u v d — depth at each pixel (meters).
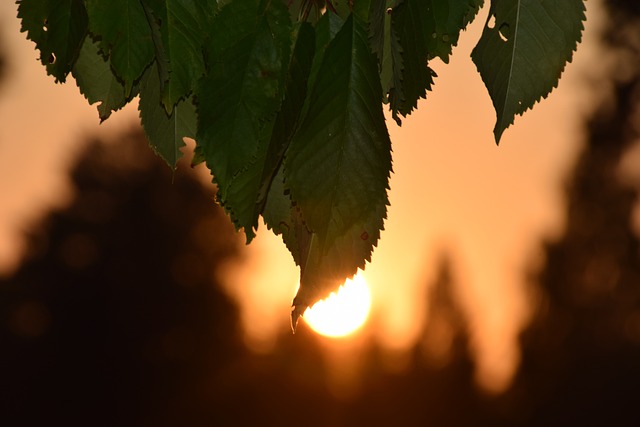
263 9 2.27
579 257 69.12
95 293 75.19
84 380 74.69
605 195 67.62
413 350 80.44
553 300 69.94
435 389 77.31
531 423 68.81
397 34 2.41
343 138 2.28
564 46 2.63
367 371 79.81
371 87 2.31
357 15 2.35
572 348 68.75
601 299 69.12
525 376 70.38
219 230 77.75
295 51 2.31
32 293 75.88
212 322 77.00
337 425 75.56
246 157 2.21
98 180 77.06
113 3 2.31
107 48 2.30
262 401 78.00
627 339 68.75
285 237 2.61
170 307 76.56
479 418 72.88
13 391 73.62
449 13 2.43
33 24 2.48
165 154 2.96
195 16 2.27
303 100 2.30
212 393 76.12
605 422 64.94
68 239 76.56
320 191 2.26
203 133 2.21
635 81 61.50
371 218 2.45
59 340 75.56
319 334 80.75
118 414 73.81
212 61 2.24
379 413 78.88
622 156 66.56
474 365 79.06
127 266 76.75
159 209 76.94
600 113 65.06
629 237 67.81
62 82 2.49
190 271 77.12
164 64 2.29
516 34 2.64
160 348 76.62
